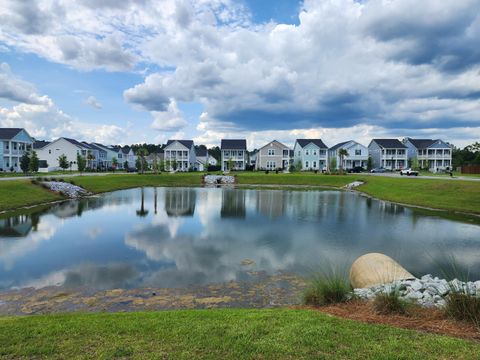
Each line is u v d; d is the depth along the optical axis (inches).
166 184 1815.9
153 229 644.1
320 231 631.8
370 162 2669.8
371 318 219.8
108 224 693.9
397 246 523.2
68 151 2800.2
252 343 175.5
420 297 256.2
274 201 1100.5
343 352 165.2
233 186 1770.4
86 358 160.9
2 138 2066.9
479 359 157.3
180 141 3282.5
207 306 297.6
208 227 665.6
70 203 1015.0
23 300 313.1
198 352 166.6
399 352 164.7
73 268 412.5
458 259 458.6
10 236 581.0
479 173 2073.1
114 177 1769.2
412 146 2997.0
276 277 380.2
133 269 408.8
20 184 1062.4
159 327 201.5
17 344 177.6
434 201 987.9
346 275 386.3
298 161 2876.5
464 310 211.8
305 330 192.4
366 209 920.9
